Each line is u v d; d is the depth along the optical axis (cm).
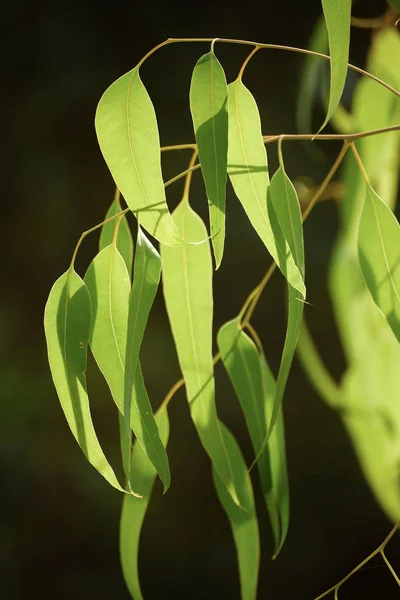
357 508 342
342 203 141
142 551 341
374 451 144
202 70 104
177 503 344
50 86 366
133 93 105
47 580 334
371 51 141
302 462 347
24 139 368
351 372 145
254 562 121
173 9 361
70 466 343
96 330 109
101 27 365
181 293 117
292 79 346
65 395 108
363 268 113
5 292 366
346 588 336
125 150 106
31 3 366
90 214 368
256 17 355
